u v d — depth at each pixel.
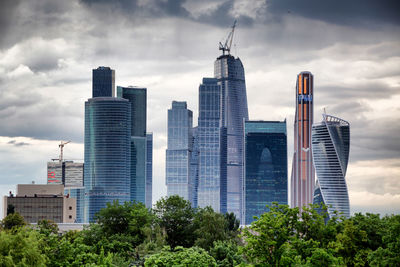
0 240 115.44
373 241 140.62
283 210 137.00
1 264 109.75
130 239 171.38
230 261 144.50
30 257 115.56
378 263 124.62
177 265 128.50
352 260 136.25
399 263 122.75
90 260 133.50
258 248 126.69
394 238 128.12
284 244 125.94
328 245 132.12
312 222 139.12
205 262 131.12
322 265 120.25
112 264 132.00
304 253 127.44
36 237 128.00
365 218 149.00
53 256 130.12
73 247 141.00
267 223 126.56
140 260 154.12
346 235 137.25
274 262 125.88
